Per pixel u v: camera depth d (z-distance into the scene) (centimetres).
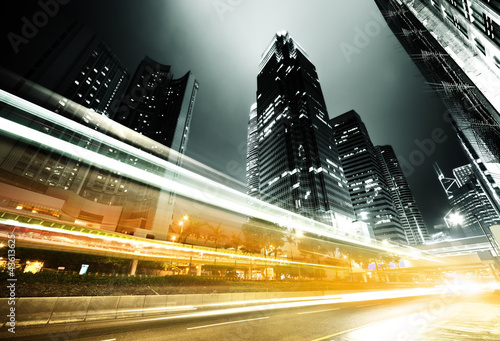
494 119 1938
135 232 7550
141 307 1381
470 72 1903
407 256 7775
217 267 4931
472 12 1230
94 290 1408
